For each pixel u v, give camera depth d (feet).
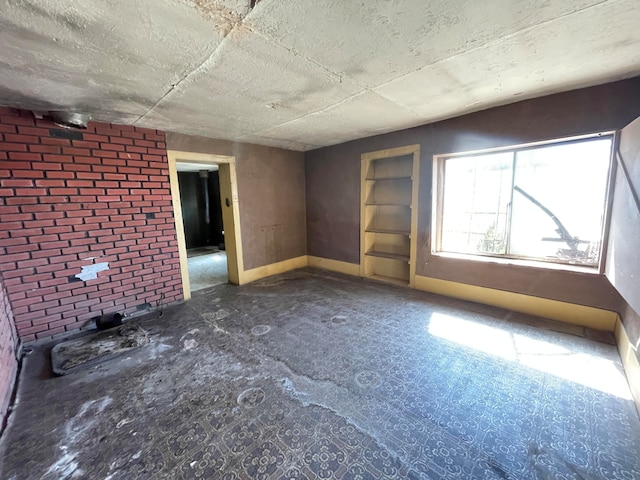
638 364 5.17
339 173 14.21
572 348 7.06
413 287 12.02
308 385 5.95
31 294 7.77
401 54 5.30
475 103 8.36
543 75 6.48
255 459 4.24
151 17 3.95
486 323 8.58
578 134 7.53
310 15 4.04
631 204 5.50
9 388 5.76
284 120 9.44
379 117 9.46
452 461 4.15
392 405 5.32
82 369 6.64
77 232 8.47
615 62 5.85
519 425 4.79
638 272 4.96
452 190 11.00
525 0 3.82
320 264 16.01
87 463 4.25
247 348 7.49
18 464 4.25
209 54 5.05
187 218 24.44
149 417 5.13
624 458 4.14
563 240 8.98
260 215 13.92
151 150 9.90
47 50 4.71
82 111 7.74
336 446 4.44
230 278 13.62
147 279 10.07
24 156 7.49
